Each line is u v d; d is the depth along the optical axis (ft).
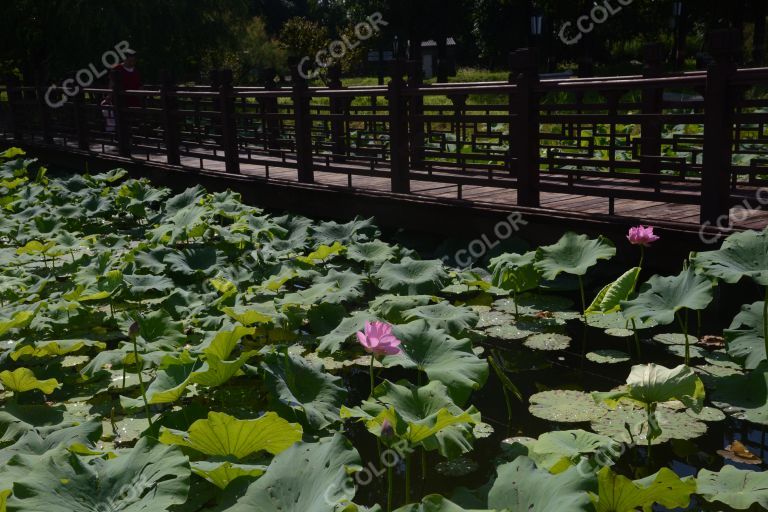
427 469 9.34
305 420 9.89
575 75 84.48
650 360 12.53
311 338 14.08
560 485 6.64
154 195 24.77
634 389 9.58
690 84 14.71
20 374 10.93
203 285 17.07
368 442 10.16
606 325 14.32
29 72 65.62
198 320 14.28
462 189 21.68
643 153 20.59
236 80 81.82
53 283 18.31
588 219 16.43
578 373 12.19
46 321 14.49
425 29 125.39
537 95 17.58
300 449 7.48
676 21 83.05
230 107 26.55
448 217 19.54
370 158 21.98
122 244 20.84
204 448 8.39
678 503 7.18
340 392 10.57
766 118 14.02
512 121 18.30
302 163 23.88
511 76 21.38
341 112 27.86
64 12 55.67
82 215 23.32
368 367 12.88
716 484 8.08
